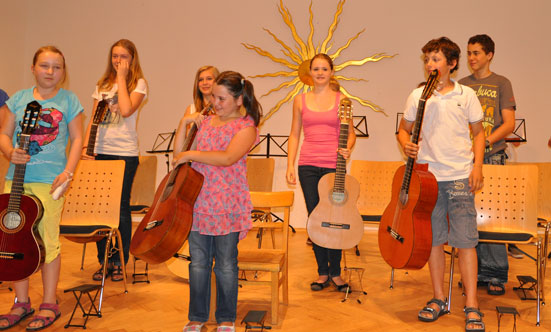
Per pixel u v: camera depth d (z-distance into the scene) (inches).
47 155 96.3
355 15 247.1
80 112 101.5
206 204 89.0
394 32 244.8
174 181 90.0
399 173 108.7
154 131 261.6
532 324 101.1
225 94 88.4
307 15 250.1
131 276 137.8
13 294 117.1
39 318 95.3
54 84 97.5
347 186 122.1
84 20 266.2
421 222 99.6
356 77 247.4
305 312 107.9
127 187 134.5
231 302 90.3
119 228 132.4
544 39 233.8
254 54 254.4
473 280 101.0
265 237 220.2
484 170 119.7
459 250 103.7
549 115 233.6
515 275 145.3
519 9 235.3
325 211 122.0
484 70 133.0
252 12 254.4
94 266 150.6
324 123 124.6
